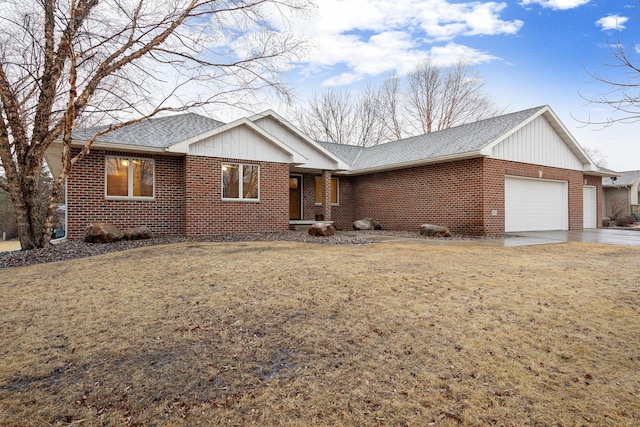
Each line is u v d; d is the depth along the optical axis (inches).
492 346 137.5
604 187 1109.1
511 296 192.7
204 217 491.8
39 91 385.1
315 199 747.4
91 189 443.2
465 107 1333.7
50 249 351.3
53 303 182.7
